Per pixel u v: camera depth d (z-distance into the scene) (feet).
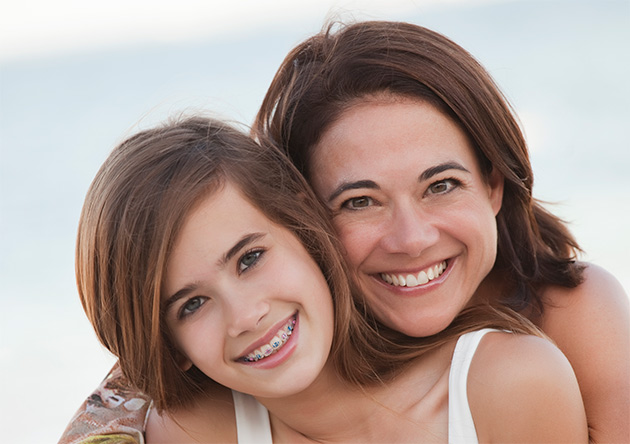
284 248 7.68
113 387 8.82
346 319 7.99
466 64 8.42
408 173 7.84
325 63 8.36
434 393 8.11
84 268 8.07
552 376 7.61
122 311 7.83
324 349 7.75
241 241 7.44
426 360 8.34
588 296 8.98
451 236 8.09
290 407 8.22
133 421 8.50
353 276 8.27
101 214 7.84
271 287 7.46
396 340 8.48
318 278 7.80
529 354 7.71
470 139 8.27
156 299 7.52
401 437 8.13
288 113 8.46
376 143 7.87
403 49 8.19
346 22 9.53
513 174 8.66
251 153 7.92
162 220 7.41
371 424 8.25
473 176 8.23
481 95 8.34
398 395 8.23
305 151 8.30
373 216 8.04
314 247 7.89
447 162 7.95
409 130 7.89
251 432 8.50
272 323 7.48
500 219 9.15
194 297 7.54
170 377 8.11
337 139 8.00
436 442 7.97
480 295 9.25
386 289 8.30
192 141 7.86
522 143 8.80
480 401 7.75
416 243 7.84
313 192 8.14
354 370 8.18
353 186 7.93
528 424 7.59
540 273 9.14
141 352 7.88
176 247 7.43
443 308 8.24
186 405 8.47
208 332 7.51
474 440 7.80
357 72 8.08
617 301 8.95
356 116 7.97
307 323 7.67
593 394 8.53
